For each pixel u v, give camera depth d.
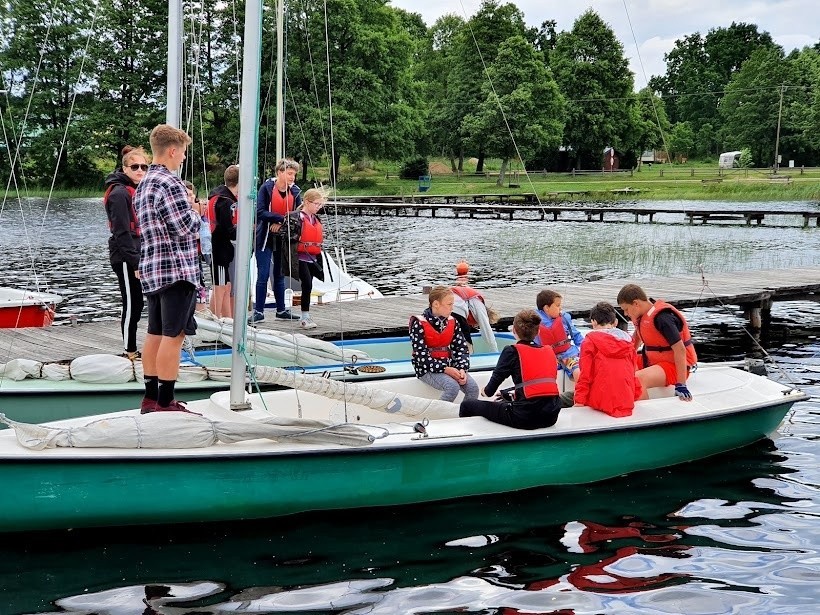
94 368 6.79
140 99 50.38
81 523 4.68
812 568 4.50
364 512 5.16
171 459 4.60
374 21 56.53
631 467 5.91
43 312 11.05
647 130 71.31
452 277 18.38
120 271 6.99
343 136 48.84
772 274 14.62
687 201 50.31
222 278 8.56
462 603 4.08
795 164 82.25
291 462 4.84
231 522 4.92
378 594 4.16
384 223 36.12
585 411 5.74
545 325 6.64
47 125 48.59
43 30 46.28
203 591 4.17
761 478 5.91
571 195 53.16
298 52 47.88
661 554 4.68
